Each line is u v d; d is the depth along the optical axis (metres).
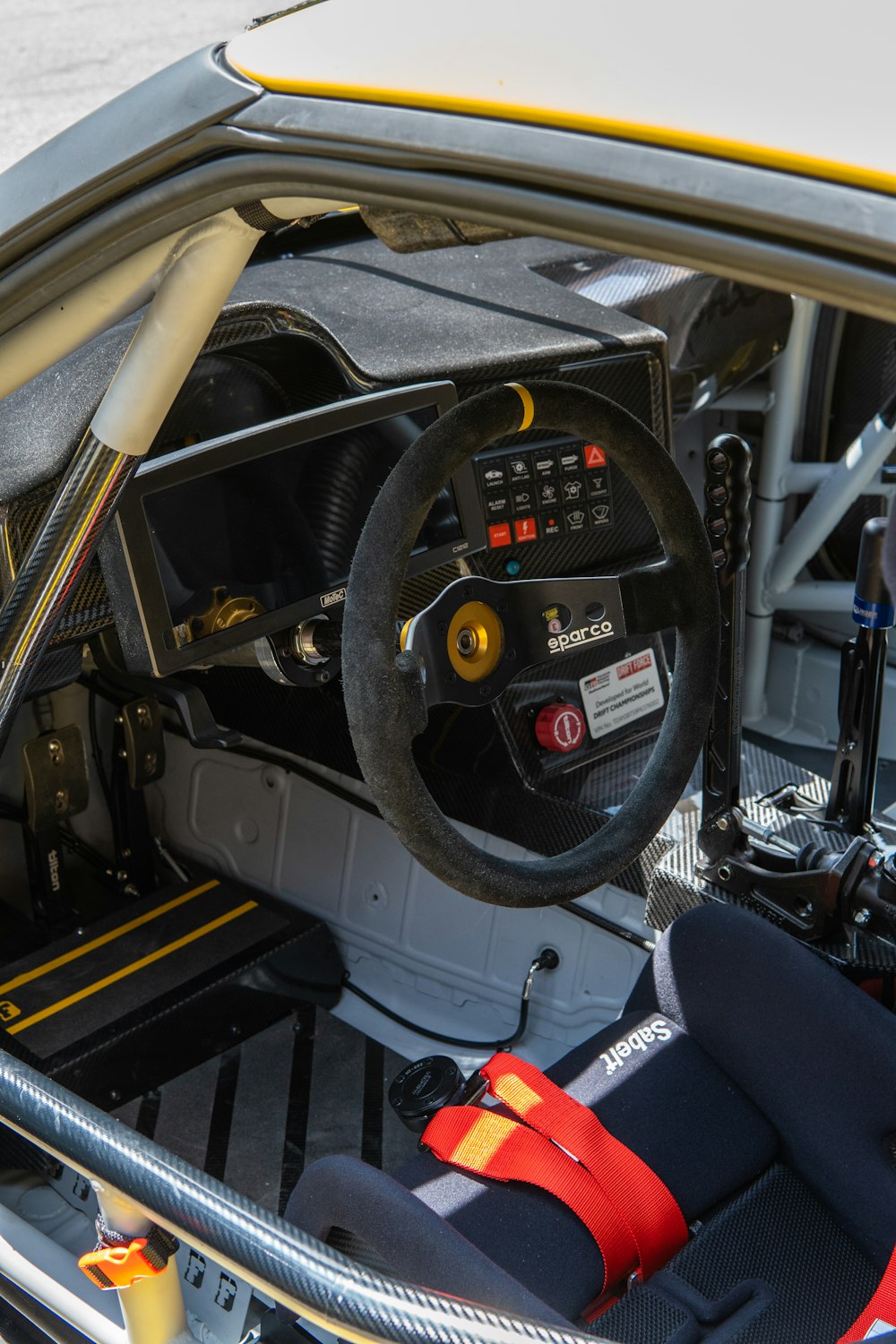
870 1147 1.30
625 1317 1.23
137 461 0.99
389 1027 2.24
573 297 2.00
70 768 2.25
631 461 1.12
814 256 0.58
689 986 1.44
